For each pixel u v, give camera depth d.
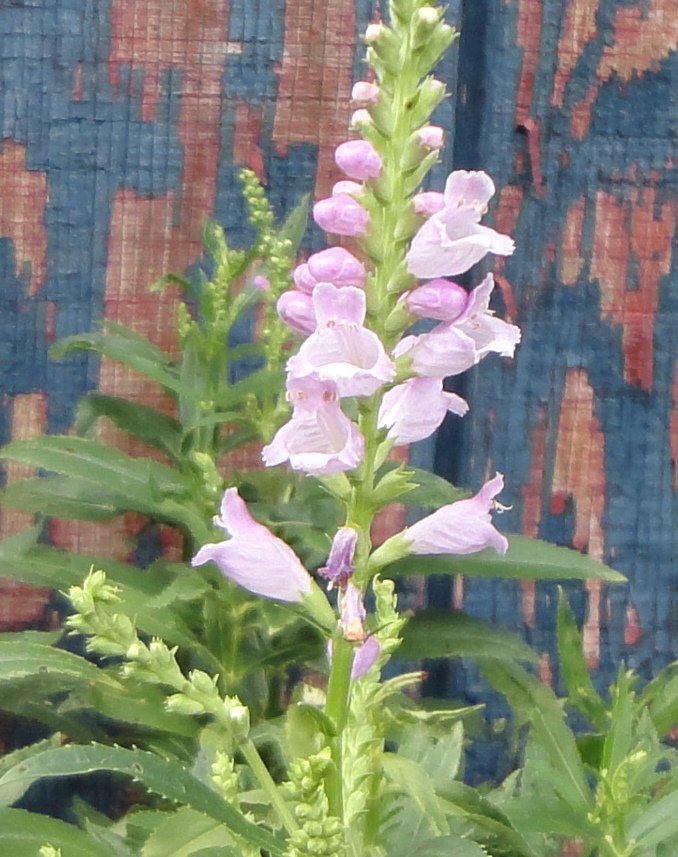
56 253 0.49
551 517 0.54
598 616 0.55
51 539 0.51
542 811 0.33
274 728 0.37
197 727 0.38
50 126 0.48
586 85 0.50
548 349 0.52
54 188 0.49
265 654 0.41
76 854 0.32
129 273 0.50
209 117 0.49
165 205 0.49
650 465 0.54
